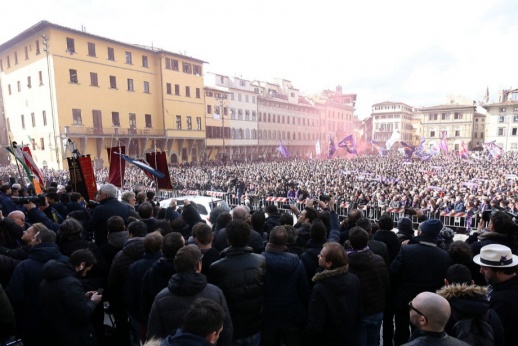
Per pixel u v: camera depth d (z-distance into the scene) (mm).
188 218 6789
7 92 44969
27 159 10016
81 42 39656
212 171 35781
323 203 6336
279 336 3621
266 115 72375
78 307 3236
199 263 2928
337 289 3289
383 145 103188
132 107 45438
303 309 3656
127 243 4121
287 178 27344
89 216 6711
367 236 3857
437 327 2154
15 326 3359
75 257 3506
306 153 85688
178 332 2008
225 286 3211
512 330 2867
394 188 20266
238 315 3240
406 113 110438
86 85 40156
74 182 8805
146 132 46625
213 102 58625
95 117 41094
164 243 3332
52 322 3240
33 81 40250
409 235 5562
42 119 39719
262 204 20359
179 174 32906
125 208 5742
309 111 87062
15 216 4918
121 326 4512
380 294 3832
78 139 39625
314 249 4230
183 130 51500
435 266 3996
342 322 3312
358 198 18000
